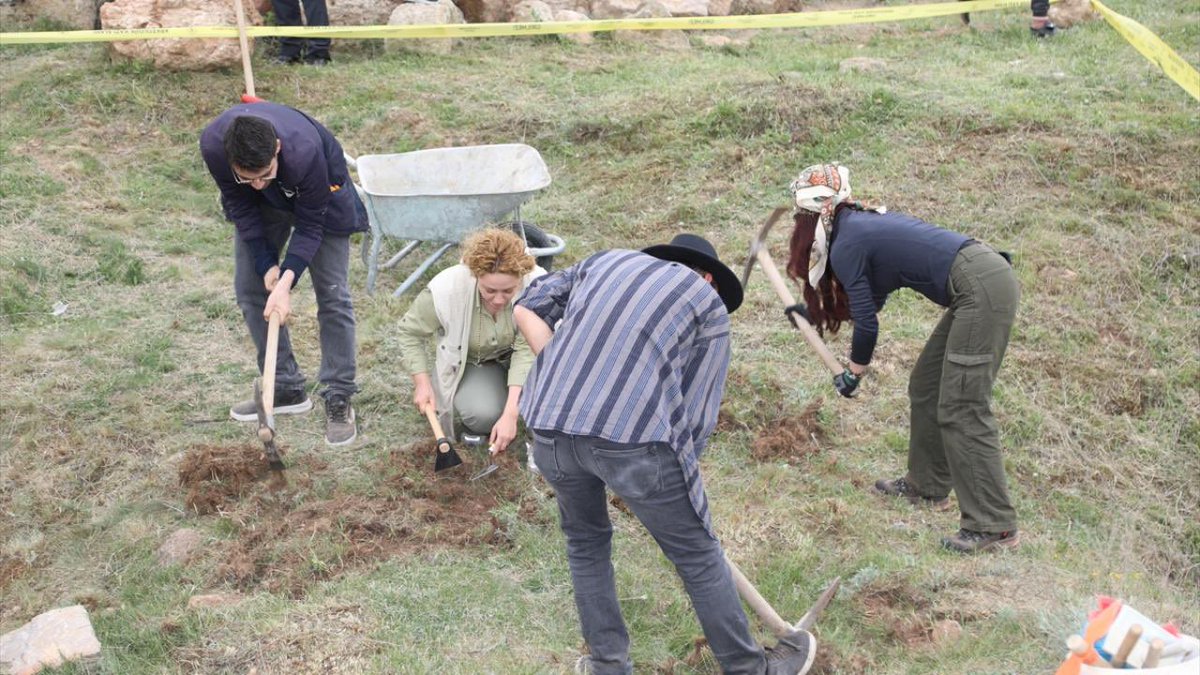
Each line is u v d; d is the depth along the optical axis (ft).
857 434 18.51
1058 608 13.12
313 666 12.80
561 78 32.30
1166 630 10.24
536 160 22.25
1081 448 18.81
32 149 28.02
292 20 33.35
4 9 35.73
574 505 11.55
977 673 12.14
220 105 30.68
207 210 26.45
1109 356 20.67
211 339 21.20
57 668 12.86
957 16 38.70
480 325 16.12
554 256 22.89
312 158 15.69
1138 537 16.87
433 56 34.35
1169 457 18.76
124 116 29.96
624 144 28.12
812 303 15.89
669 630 13.55
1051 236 23.32
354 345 18.06
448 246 22.53
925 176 25.52
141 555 15.56
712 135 27.94
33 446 18.02
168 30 26.89
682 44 36.32
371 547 15.19
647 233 24.64
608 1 37.11
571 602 14.07
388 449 17.80
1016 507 17.07
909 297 22.17
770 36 37.60
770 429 18.49
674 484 10.86
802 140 27.25
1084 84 29.94
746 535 15.38
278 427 18.48
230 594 14.44
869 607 13.80
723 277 12.24
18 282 22.30
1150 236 23.27
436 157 22.80
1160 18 36.60
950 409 14.87
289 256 16.26
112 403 19.03
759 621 13.51
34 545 15.96
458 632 13.44
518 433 17.79
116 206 25.86
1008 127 26.94
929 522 16.21
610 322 10.77
